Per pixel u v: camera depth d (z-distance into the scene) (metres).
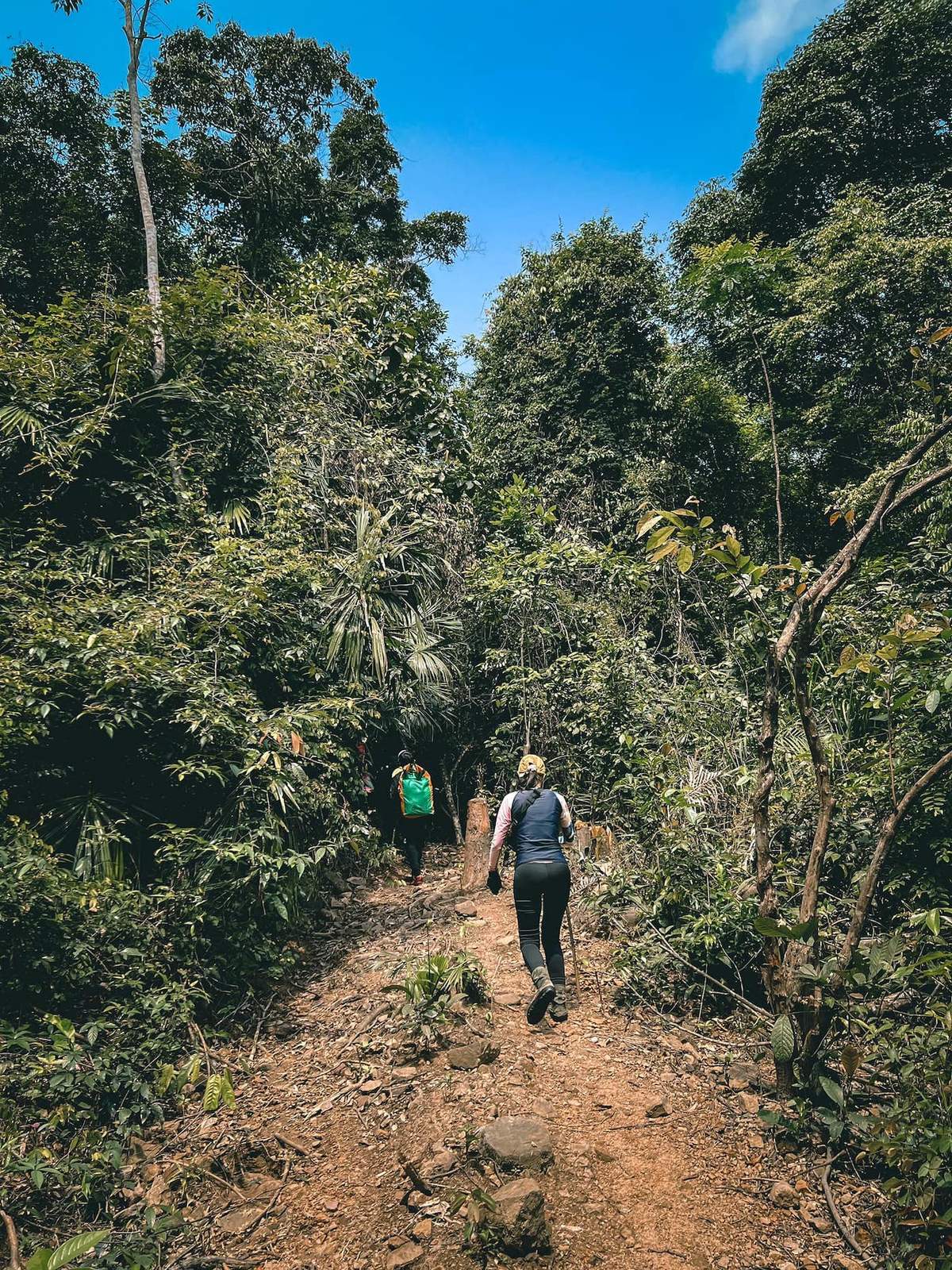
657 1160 2.90
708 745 6.07
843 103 15.82
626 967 4.28
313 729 5.97
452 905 6.49
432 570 8.93
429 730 9.05
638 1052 3.73
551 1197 2.71
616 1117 3.19
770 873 3.25
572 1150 2.97
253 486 7.93
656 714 7.01
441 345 16.53
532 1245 2.45
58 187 16.09
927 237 12.27
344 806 6.32
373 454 8.76
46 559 5.86
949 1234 2.26
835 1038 3.25
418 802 7.39
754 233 17.50
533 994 4.45
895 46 15.51
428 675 8.10
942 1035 2.83
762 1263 2.39
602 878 5.21
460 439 11.01
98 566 6.16
